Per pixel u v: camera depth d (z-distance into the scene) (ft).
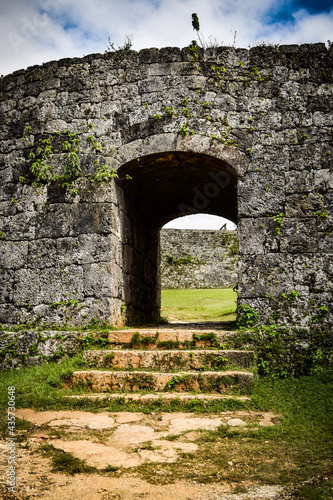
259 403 17.56
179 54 25.62
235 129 24.57
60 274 24.62
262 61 25.07
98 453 13.00
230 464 12.21
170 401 17.78
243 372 19.27
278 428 14.88
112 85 25.99
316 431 14.55
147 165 26.66
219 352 20.42
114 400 18.16
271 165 23.93
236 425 15.43
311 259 22.76
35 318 24.54
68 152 25.79
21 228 25.73
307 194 23.40
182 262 89.61
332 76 24.38
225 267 89.30
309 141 23.88
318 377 20.39
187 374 19.17
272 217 23.40
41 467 12.02
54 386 20.04
